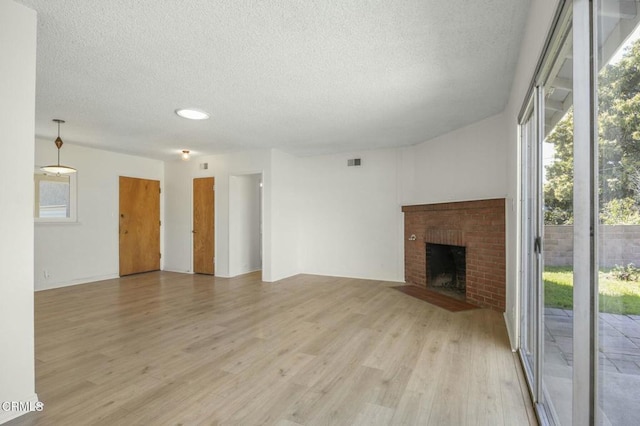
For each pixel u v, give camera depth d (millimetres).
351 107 3488
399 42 2199
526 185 2535
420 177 5145
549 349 1792
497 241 3703
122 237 6043
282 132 4512
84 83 2838
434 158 4836
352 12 1867
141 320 3480
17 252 1761
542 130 1854
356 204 5832
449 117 3865
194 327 3252
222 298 4414
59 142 4207
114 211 5922
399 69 2600
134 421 1739
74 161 5336
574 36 1068
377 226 5648
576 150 1073
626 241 854
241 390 2057
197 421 1741
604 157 979
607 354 970
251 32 2066
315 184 6223
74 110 3543
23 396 1775
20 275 1771
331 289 4922
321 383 2139
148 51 2299
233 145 5340
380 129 4371
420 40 2176
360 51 2316
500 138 3697
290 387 2092
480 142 4008
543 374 1817
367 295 4535
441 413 1805
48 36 2092
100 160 5699
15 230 1755
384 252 5590
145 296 4547
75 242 5348
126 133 4543
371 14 1890
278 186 5738
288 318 3529
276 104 3385
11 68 1745
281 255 5793
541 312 1876
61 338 2957
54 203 5109
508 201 3258
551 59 1538
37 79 2756
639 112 782
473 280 4062
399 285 5152
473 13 1888
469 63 2502
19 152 1772
